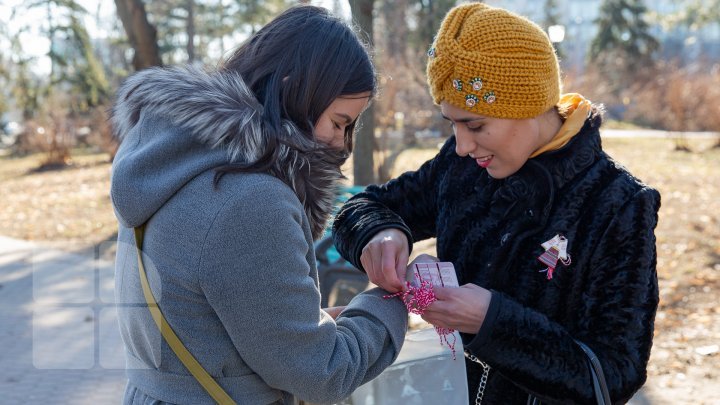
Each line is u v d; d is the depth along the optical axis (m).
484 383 1.72
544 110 1.55
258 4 30.14
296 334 1.32
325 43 1.42
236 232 1.28
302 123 1.42
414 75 11.22
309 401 1.39
